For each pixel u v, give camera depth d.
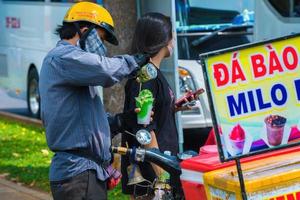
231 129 3.87
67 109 4.61
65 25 4.71
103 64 4.47
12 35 16.48
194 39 12.12
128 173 5.32
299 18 11.69
